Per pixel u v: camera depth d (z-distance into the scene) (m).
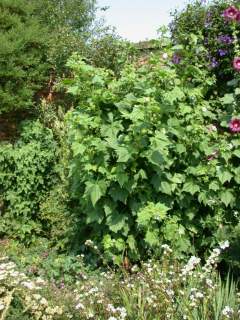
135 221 4.86
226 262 4.96
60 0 13.46
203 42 6.98
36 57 9.96
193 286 3.90
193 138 5.02
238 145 5.16
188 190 4.91
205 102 5.37
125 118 4.82
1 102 9.33
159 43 5.11
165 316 3.58
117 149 4.60
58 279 5.08
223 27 6.91
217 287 3.89
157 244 4.71
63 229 6.08
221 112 5.66
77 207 5.91
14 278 3.86
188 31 7.18
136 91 4.96
